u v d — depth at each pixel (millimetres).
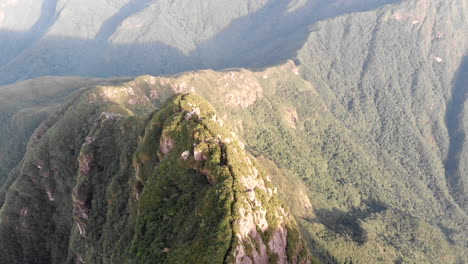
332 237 142375
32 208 105125
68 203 102250
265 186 53156
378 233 185500
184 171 53406
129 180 71812
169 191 52781
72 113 122250
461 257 193250
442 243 191250
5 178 172250
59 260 99062
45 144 114938
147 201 53625
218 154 51281
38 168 110188
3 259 98375
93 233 78000
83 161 90000
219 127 57250
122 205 70688
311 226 145125
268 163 185625
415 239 188500
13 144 184000
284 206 52719
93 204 83688
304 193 188000
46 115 189375
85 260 76062
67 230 100688
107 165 88938
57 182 107125
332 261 129500
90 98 146375
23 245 101125
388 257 154000
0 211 105938
